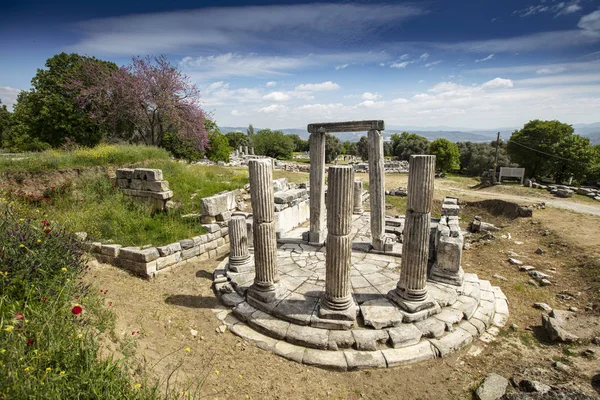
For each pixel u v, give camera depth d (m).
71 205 10.01
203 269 8.73
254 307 6.48
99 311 4.84
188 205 11.23
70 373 3.13
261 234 6.26
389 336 5.49
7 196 9.32
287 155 59.78
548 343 5.73
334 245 5.57
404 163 35.00
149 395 3.35
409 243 5.93
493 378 4.71
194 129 20.84
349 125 8.60
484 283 7.93
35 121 20.88
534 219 14.20
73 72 20.80
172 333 5.62
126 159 13.63
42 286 4.26
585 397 3.92
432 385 4.77
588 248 10.02
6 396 2.59
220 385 4.50
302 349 5.38
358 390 4.66
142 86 19.11
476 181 29.78
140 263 7.86
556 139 29.88
